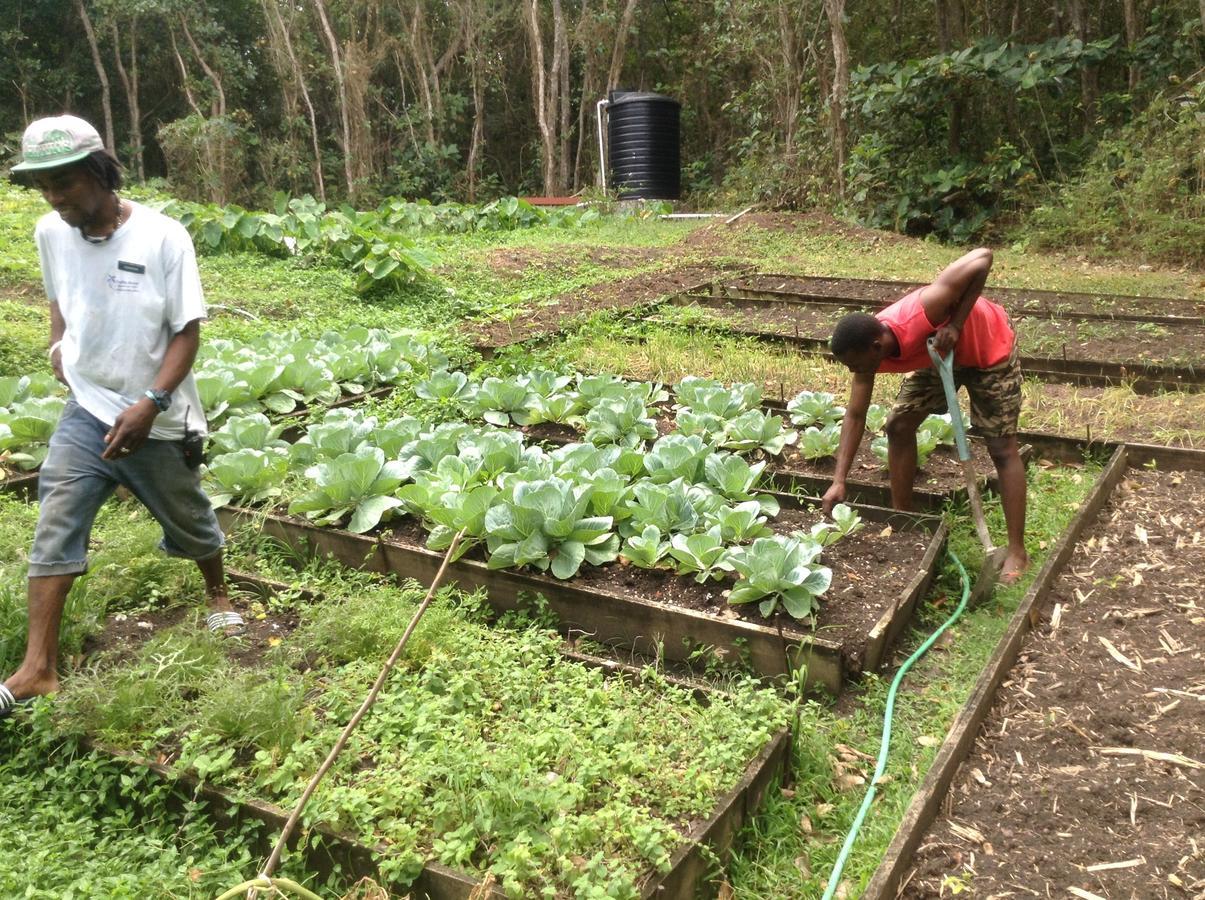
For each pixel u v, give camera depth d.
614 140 22.42
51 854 2.87
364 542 4.66
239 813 3.00
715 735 3.27
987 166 15.82
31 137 3.22
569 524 4.31
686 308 10.30
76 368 3.47
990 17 19.23
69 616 3.81
